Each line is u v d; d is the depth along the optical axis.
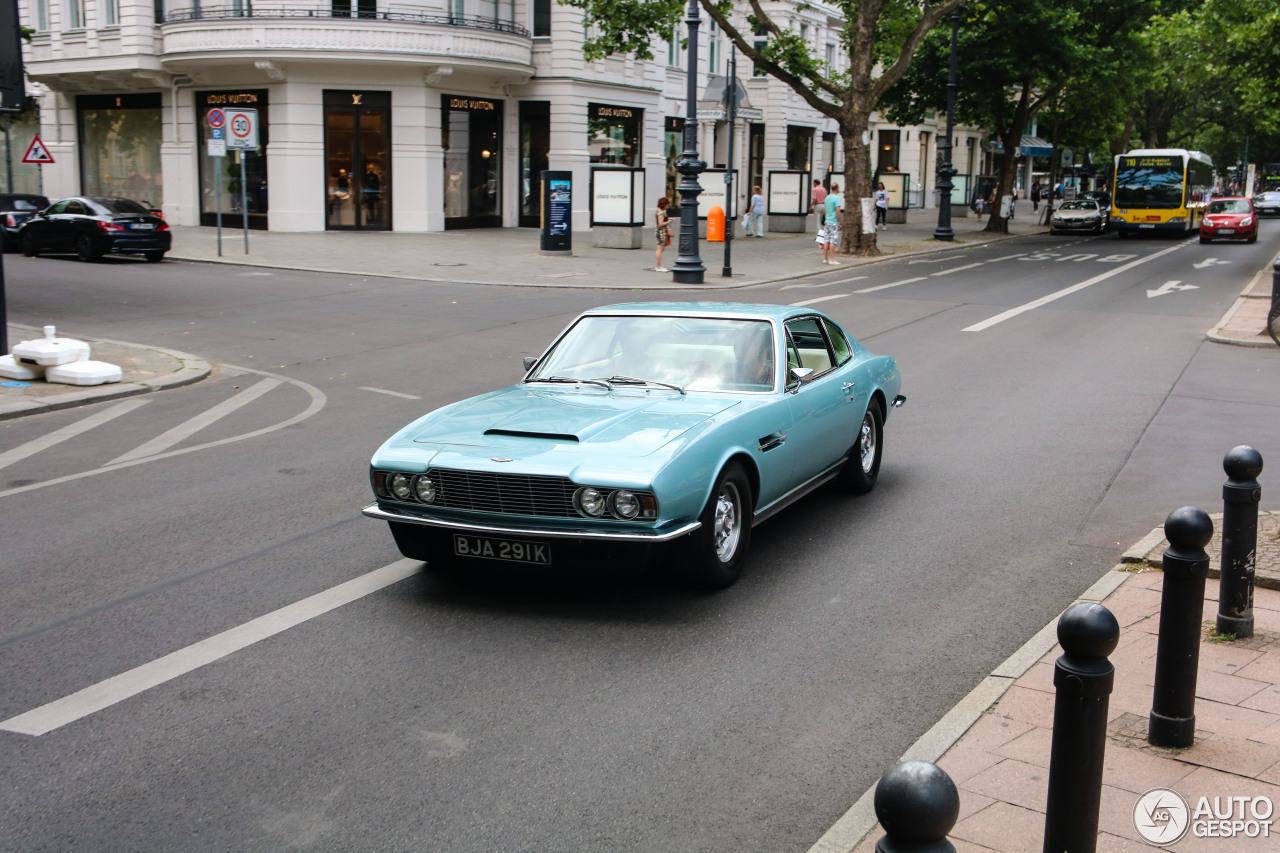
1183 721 4.04
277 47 31.94
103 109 38.19
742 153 49.50
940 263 30.06
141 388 12.17
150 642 5.32
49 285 20.95
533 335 15.97
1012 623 5.55
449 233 34.28
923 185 70.00
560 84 37.16
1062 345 15.55
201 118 35.38
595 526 5.38
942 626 5.52
